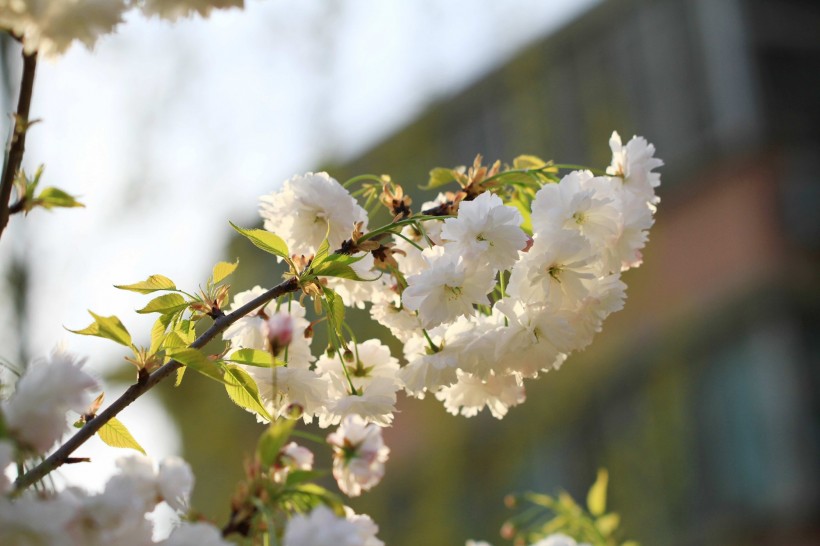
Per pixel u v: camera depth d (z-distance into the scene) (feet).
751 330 38.34
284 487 5.32
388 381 7.33
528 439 39.73
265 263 32.94
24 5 5.23
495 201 6.88
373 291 7.55
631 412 39.52
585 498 39.24
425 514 38.45
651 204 7.44
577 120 44.09
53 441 4.85
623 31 44.16
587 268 7.03
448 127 45.96
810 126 40.86
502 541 38.37
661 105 42.83
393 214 7.34
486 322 7.41
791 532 36.11
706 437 38.52
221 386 32.86
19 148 5.67
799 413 37.01
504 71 44.70
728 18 41.37
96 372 4.97
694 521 37.47
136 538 4.91
